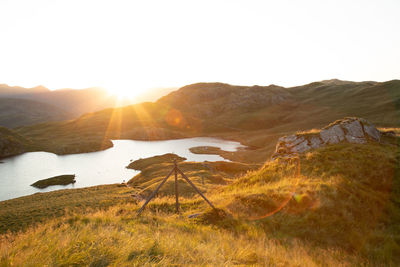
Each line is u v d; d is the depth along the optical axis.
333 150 16.77
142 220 10.77
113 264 4.30
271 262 6.57
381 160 13.99
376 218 10.20
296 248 8.12
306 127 148.50
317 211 10.26
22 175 96.25
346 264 7.38
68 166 109.81
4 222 30.39
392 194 11.55
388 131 20.81
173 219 11.38
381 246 8.64
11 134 165.50
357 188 11.67
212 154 119.88
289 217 10.27
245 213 11.16
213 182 46.59
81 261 4.36
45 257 4.26
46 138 193.00
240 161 102.75
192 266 4.79
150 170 75.88
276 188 12.68
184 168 68.38
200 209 13.03
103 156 130.12
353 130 19.17
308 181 12.93
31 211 34.53
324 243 8.87
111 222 9.41
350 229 9.42
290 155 18.98
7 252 4.45
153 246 5.61
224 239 8.23
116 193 47.34
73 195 49.66
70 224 9.49
